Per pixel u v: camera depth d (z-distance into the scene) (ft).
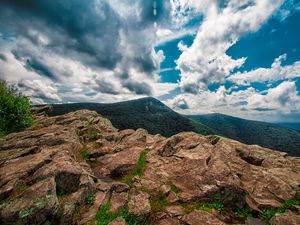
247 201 42.19
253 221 38.17
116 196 39.93
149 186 45.14
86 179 40.16
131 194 40.34
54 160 44.55
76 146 64.13
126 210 35.81
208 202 41.27
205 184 44.50
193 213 36.47
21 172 38.83
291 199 44.09
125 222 32.65
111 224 31.50
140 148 69.05
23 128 81.97
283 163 65.26
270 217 39.27
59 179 37.19
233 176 45.60
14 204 28.84
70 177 38.17
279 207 41.65
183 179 48.06
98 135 84.79
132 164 57.16
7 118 78.33
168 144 67.41
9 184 34.68
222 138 69.05
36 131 71.51
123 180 51.01
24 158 46.11
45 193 31.17
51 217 29.58
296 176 53.88
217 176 45.52
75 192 36.99
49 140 59.77
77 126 89.71
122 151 67.82
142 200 38.40
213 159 53.62
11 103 78.69
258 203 42.29
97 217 33.63
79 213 34.09
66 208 32.14
